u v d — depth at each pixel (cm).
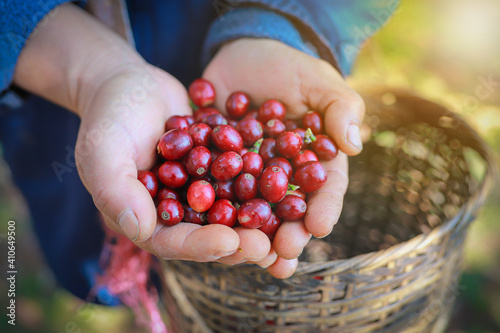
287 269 28
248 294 30
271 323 31
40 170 39
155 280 40
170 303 36
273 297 29
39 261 50
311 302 29
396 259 29
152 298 40
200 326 33
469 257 47
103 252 38
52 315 46
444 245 30
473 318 44
